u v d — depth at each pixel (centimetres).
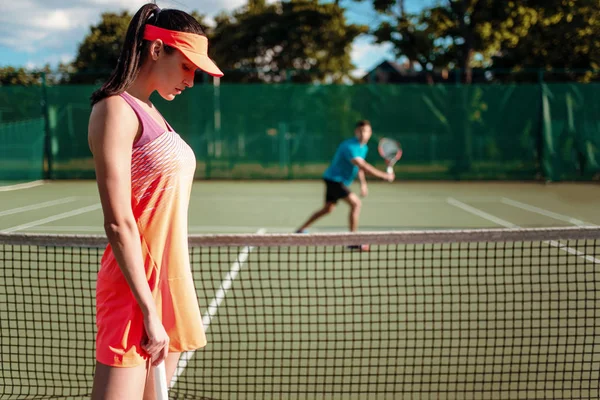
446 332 366
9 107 1479
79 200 1149
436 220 910
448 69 2016
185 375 308
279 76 2483
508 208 1046
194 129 1531
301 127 1525
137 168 149
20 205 1079
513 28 1914
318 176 1536
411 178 1527
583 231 252
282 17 2697
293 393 286
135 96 153
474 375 280
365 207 1068
